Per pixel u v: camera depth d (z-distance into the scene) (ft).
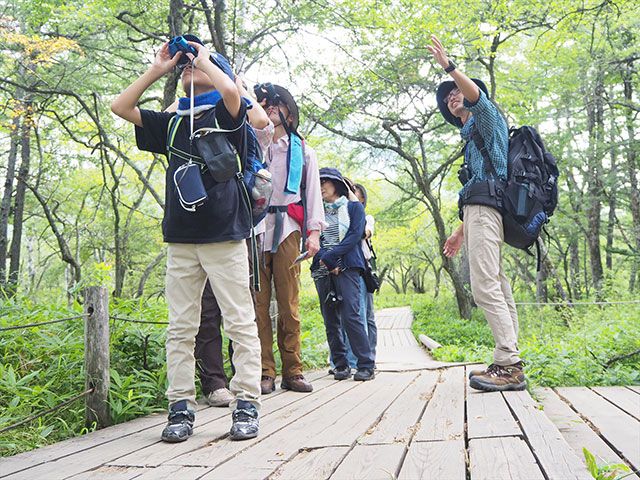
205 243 9.43
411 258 123.13
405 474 6.73
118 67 48.67
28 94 46.34
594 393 15.35
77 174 64.59
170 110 10.80
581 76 57.00
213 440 9.30
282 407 12.49
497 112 13.42
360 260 17.74
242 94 9.95
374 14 39.78
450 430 9.14
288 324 15.16
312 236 15.03
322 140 61.46
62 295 19.01
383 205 96.53
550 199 13.47
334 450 8.20
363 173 77.82
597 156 59.11
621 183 62.23
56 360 13.76
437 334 52.54
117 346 14.39
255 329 9.78
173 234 9.47
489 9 44.32
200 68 9.21
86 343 11.39
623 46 54.13
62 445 9.41
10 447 9.97
